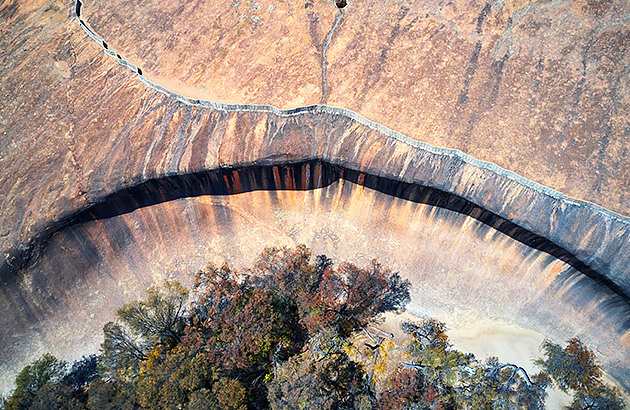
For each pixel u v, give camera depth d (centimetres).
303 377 2814
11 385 3180
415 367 2997
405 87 3478
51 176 3344
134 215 3409
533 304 3231
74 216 3256
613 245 2947
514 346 3188
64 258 3322
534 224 3070
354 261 3431
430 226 3362
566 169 3108
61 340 3288
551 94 3366
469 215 3262
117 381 3027
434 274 3353
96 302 3359
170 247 3462
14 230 3228
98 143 3412
